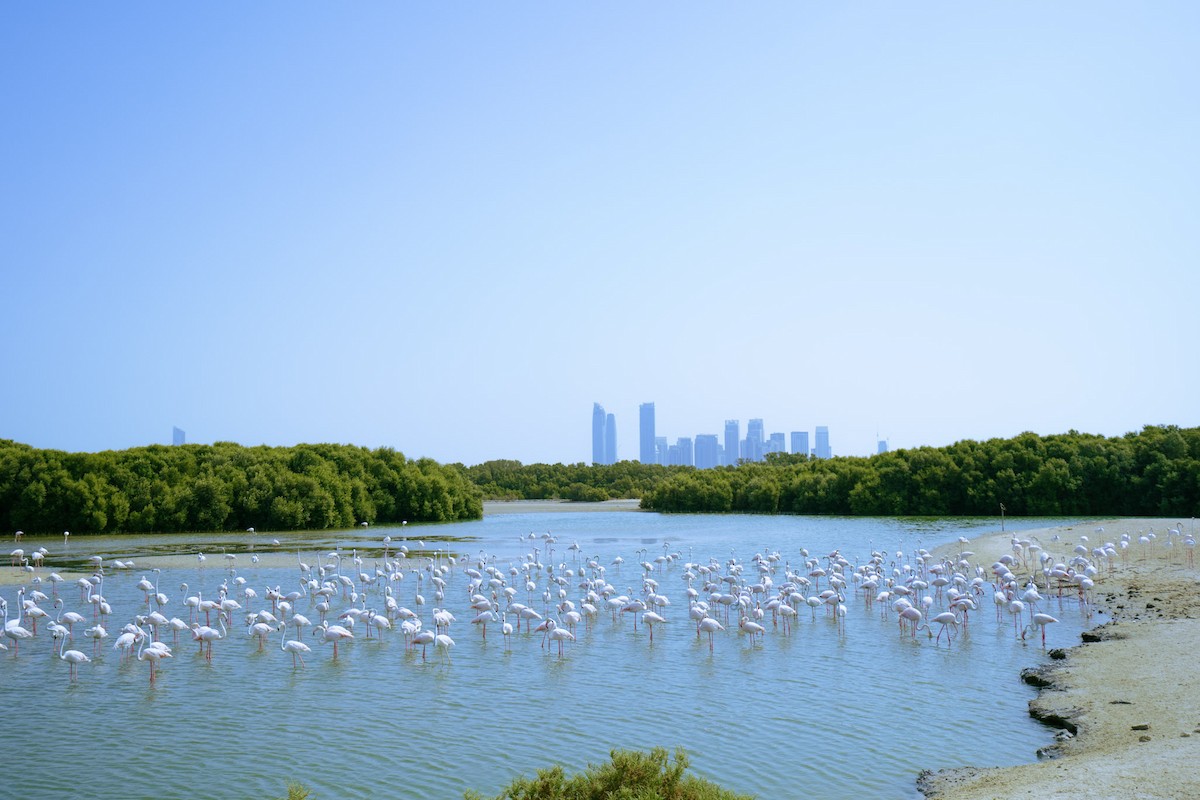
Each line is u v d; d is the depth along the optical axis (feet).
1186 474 359.46
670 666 108.58
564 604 146.72
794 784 67.92
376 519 410.52
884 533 313.32
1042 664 104.12
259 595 169.78
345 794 67.72
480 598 142.20
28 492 321.32
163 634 131.54
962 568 185.47
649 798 44.09
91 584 160.35
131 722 86.99
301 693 97.25
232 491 358.43
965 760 72.18
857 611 147.84
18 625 131.23
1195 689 83.35
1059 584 151.74
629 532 341.21
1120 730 74.38
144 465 352.90
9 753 77.87
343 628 118.01
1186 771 58.23
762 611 134.72
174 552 258.78
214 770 73.36
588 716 87.45
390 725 85.25
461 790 68.28
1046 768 65.00
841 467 465.47
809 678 101.40
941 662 107.96
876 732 80.48
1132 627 118.62
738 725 83.66
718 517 439.22
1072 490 386.11
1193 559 186.50
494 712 89.20
